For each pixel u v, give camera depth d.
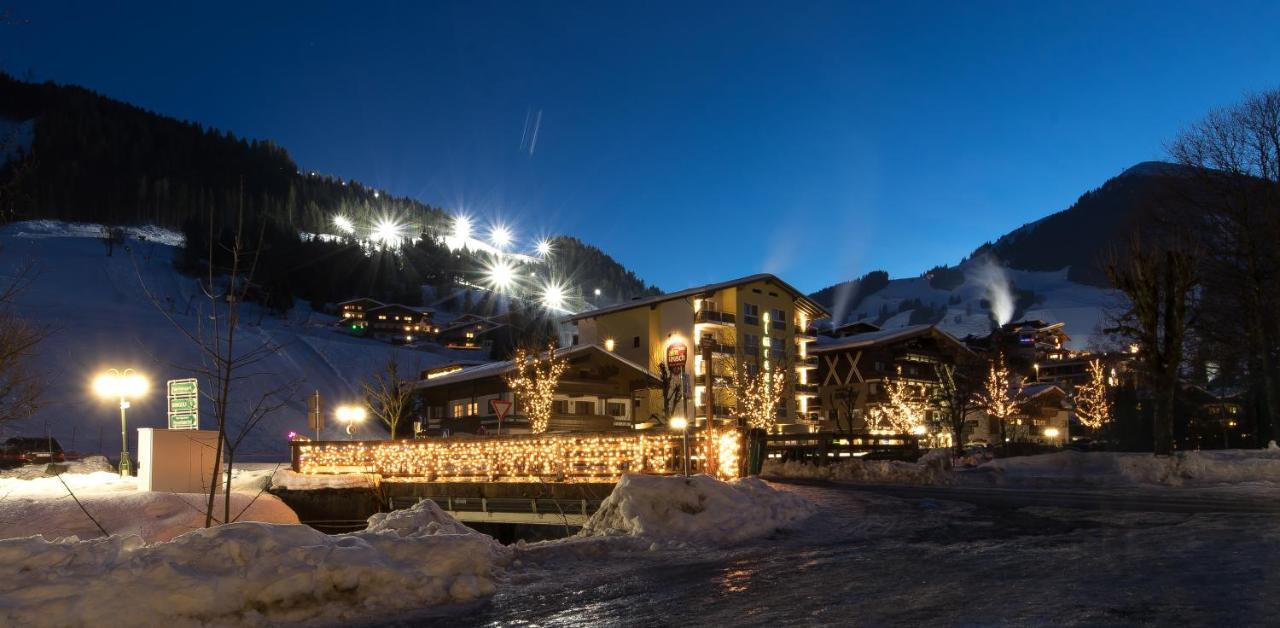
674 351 20.73
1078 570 9.91
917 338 75.81
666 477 15.23
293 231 173.88
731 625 7.62
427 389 61.06
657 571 11.01
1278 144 33.62
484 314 187.00
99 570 7.80
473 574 9.73
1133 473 26.02
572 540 13.18
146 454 21.50
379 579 8.88
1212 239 35.31
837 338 84.00
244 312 122.75
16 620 6.99
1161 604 7.72
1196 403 57.78
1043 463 30.95
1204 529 13.77
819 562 11.41
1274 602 7.71
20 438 40.84
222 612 7.85
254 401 69.06
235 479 24.31
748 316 66.75
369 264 185.62
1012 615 7.48
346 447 26.91
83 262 132.25
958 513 17.14
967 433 69.00
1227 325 36.28
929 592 8.84
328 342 94.31
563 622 8.06
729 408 62.19
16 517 17.70
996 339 71.31
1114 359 58.78
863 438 32.84
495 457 24.34
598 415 54.75
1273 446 28.64
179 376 71.62
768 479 29.44
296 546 8.90
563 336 137.25
